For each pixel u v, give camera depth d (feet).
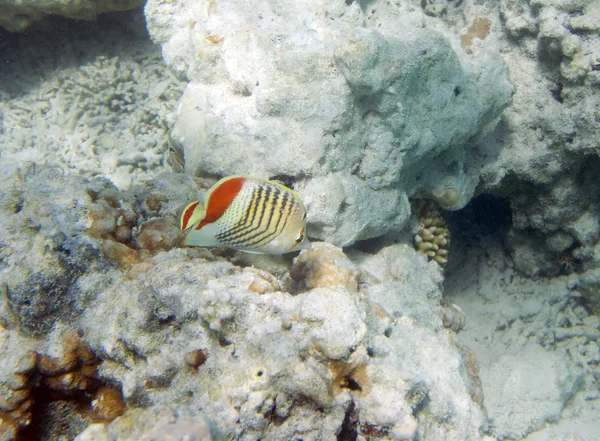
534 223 3.50
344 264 2.12
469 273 4.18
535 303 3.83
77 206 2.11
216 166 2.30
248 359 1.66
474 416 1.88
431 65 2.32
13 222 2.08
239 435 1.58
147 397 1.80
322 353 1.59
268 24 2.50
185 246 2.16
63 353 1.89
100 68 3.94
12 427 1.86
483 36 3.13
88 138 3.76
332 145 2.19
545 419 3.22
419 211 2.93
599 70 2.65
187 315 1.77
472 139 2.80
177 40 2.66
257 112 2.23
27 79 4.08
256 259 2.24
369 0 2.89
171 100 3.78
